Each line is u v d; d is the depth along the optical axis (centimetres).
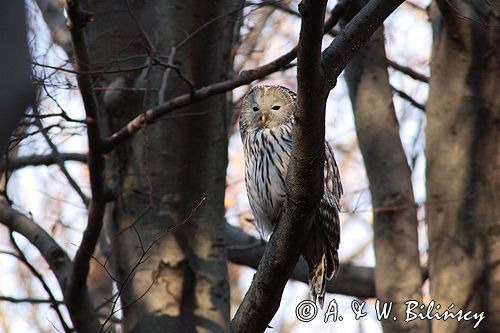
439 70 1278
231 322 890
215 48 1209
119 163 1200
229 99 1455
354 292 1539
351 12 1193
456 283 1235
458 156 1255
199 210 1200
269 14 1525
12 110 520
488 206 1241
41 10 1261
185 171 1200
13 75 521
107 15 1191
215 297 1189
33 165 1371
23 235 1159
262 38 1675
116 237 1195
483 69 1249
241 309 878
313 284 1103
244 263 1547
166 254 1180
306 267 1530
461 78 1259
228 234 1527
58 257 1126
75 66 983
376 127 1367
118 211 1196
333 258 1103
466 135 1255
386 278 1320
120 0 1192
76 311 1075
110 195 1010
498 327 1213
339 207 1175
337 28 1400
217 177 1219
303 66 727
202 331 1166
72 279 1052
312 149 770
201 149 1207
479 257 1232
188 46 1199
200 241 1198
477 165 1249
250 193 1207
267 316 867
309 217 812
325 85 750
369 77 1382
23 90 523
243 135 1255
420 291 1312
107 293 1486
